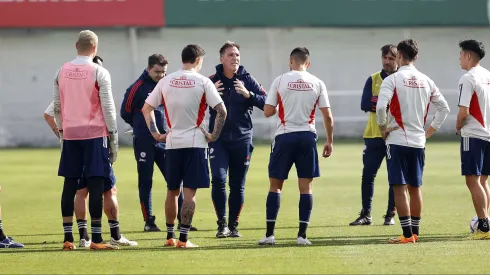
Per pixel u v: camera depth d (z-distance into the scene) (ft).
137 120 133.90
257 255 103.04
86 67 107.34
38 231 131.95
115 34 342.23
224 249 108.99
